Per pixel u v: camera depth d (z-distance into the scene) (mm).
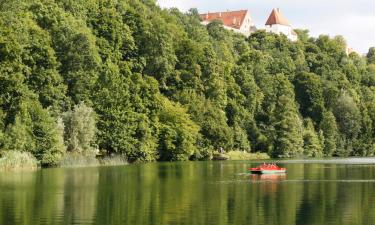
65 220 36625
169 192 52656
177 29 181750
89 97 117500
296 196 50562
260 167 80375
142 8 184375
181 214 39469
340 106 194875
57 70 117625
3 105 90750
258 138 166500
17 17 113188
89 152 101062
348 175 77438
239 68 185750
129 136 117500
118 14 157500
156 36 158250
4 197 47531
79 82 119188
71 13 145125
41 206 42406
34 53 108438
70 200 45875
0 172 77000
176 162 124125
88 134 100188
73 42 123812
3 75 89375
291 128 166125
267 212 40719
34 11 130625
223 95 164375
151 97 129750
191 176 73938
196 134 139375
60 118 95938
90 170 84812
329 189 57125
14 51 90938
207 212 40469
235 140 160250
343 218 38438
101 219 37156
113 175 74000
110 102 114750
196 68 162250
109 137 113000
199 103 148875
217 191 54156
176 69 162750
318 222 36938
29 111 90250
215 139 147625
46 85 108125
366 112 196875
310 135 173125
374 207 43469
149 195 50000
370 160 138125
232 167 99062
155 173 79812
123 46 155750
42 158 90000
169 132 131125
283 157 164375
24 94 92750
